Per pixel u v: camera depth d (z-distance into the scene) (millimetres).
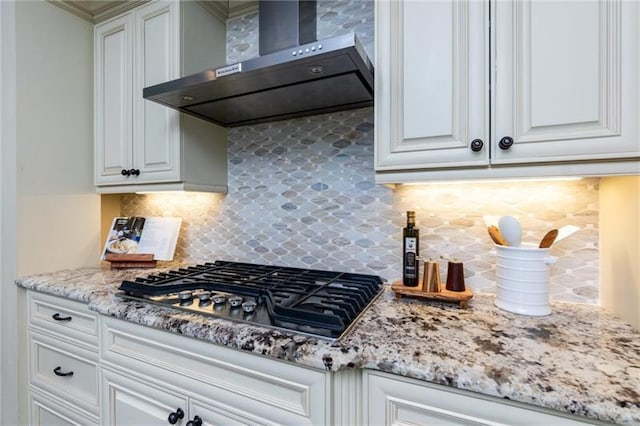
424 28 847
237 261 1489
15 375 1320
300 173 1349
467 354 620
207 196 1576
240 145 1489
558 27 718
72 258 1526
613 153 673
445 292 949
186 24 1307
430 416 597
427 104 841
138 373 898
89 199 1597
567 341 679
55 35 1462
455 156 814
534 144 738
